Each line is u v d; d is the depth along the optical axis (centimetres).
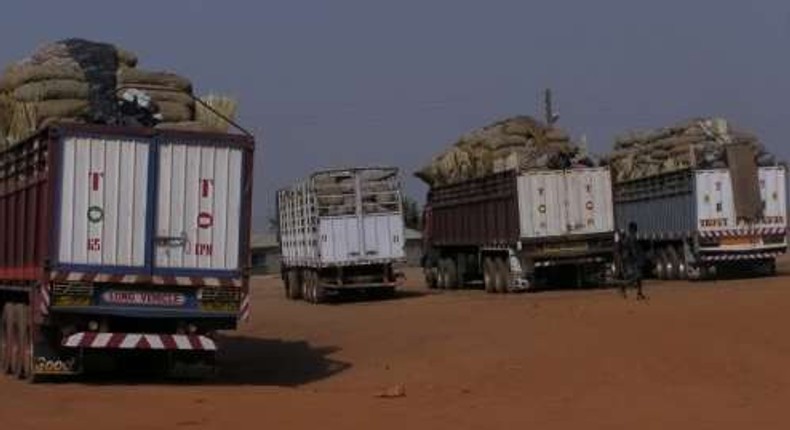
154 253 1576
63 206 1534
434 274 3944
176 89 1942
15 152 1725
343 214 3391
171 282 1582
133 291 1574
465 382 1585
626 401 1366
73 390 1535
